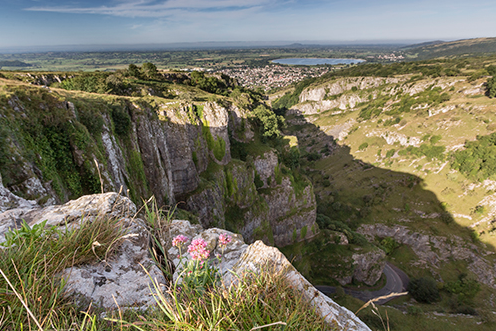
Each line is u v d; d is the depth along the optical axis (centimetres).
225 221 4994
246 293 319
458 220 8762
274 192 6394
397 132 12350
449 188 9412
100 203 525
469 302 6781
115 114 2681
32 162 1485
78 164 1880
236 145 6331
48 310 302
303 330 297
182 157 4172
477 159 9131
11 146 1350
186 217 3559
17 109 1572
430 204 9488
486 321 5756
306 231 7112
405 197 10056
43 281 330
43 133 1695
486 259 7756
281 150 7200
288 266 394
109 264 414
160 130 3609
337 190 11450
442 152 10231
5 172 1264
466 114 10962
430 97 13138
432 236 8800
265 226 5831
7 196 862
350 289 7131
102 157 2078
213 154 5147
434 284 7238
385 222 9706
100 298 363
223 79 12412
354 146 14100
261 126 7219
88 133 2031
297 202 6788
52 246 382
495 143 9006
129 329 306
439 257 8381
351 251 7144
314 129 18362
